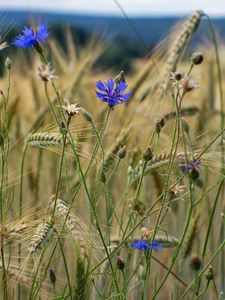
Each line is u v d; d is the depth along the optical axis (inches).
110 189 58.8
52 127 45.9
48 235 41.5
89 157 45.1
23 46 42.9
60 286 51.5
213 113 69.5
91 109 74.5
